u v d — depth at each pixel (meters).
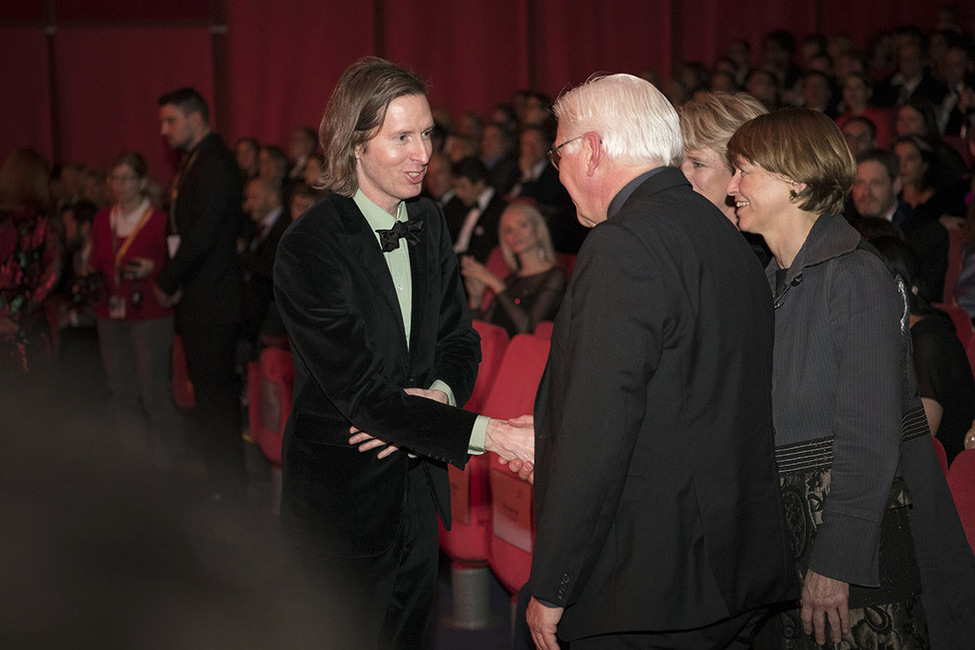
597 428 1.43
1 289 4.62
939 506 1.75
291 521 2.00
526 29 9.98
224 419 4.36
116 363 5.02
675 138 1.63
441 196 5.97
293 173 7.90
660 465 1.50
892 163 3.99
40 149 9.15
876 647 1.67
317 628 2.01
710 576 1.51
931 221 4.14
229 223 4.27
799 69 9.35
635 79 1.65
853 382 1.61
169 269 4.22
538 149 6.73
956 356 2.53
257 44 9.53
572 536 1.46
